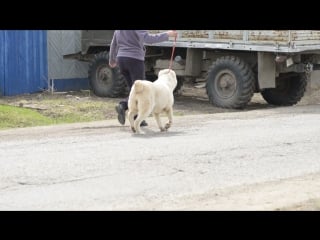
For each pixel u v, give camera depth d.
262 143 13.34
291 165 11.44
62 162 11.26
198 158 11.77
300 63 21.28
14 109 19.97
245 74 21.20
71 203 8.88
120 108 15.29
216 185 9.94
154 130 14.95
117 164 11.15
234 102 21.42
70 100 23.48
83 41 26.62
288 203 8.97
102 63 25.06
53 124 17.73
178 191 9.55
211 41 21.80
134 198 9.16
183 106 22.48
